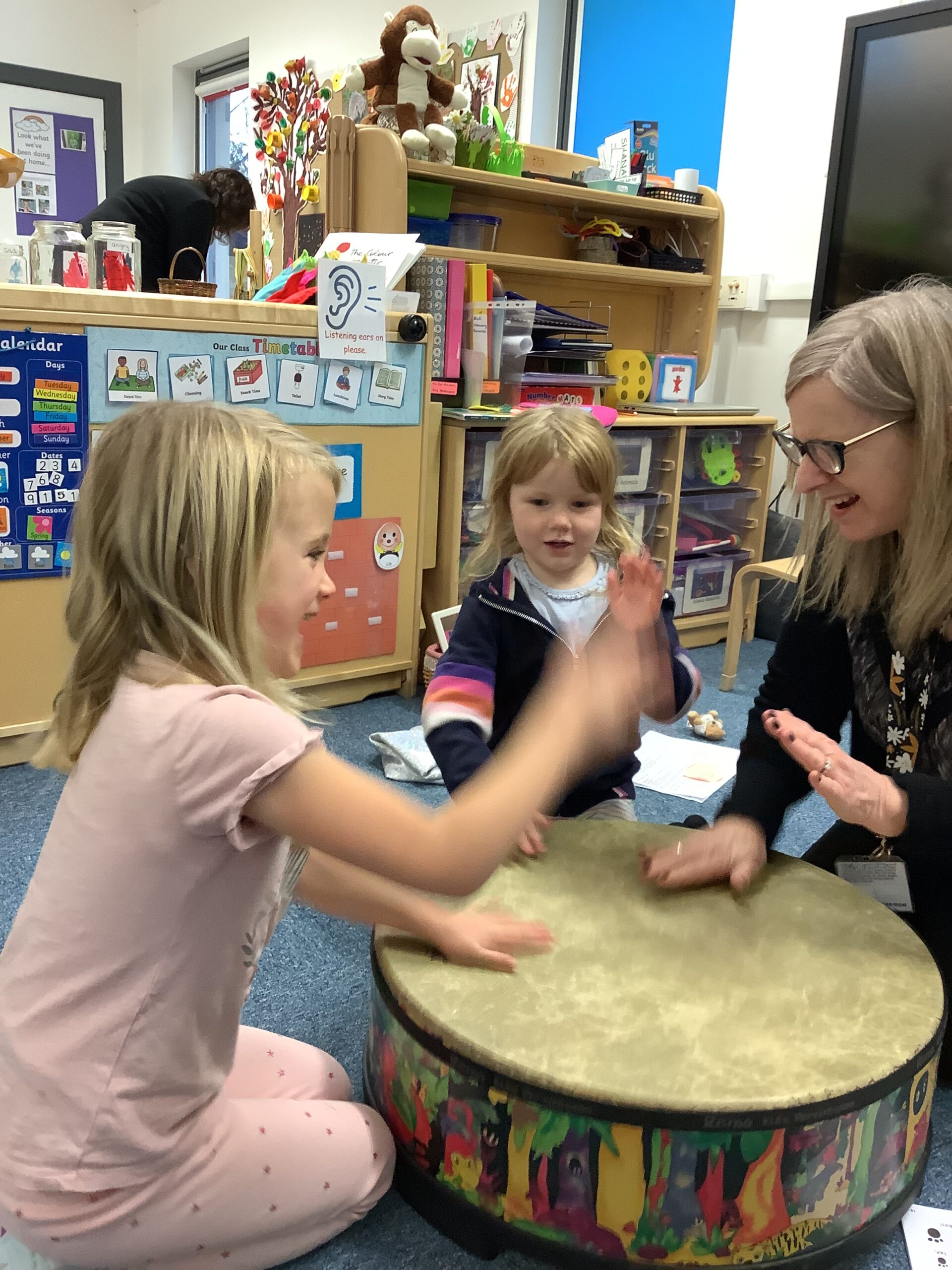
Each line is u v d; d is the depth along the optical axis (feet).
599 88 10.82
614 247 8.86
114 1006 2.37
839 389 3.00
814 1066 2.53
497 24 11.15
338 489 2.69
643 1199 2.49
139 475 2.36
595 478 4.26
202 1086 2.52
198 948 2.41
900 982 2.91
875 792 3.15
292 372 6.24
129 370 5.61
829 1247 2.65
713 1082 2.45
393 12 11.86
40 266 6.35
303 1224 2.72
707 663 8.71
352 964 4.14
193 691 2.35
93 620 2.45
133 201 8.94
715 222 9.25
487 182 7.59
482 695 4.09
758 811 3.63
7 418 5.33
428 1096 2.76
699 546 8.95
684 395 9.49
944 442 2.94
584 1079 2.45
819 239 8.80
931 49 7.50
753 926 3.18
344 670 7.11
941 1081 3.58
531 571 4.37
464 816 2.46
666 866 3.39
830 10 8.64
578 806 4.39
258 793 2.31
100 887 2.36
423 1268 2.76
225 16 14.66
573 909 3.24
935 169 7.64
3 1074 2.42
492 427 7.37
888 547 3.50
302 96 9.18
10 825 5.15
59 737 2.55
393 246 6.58
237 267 9.64
